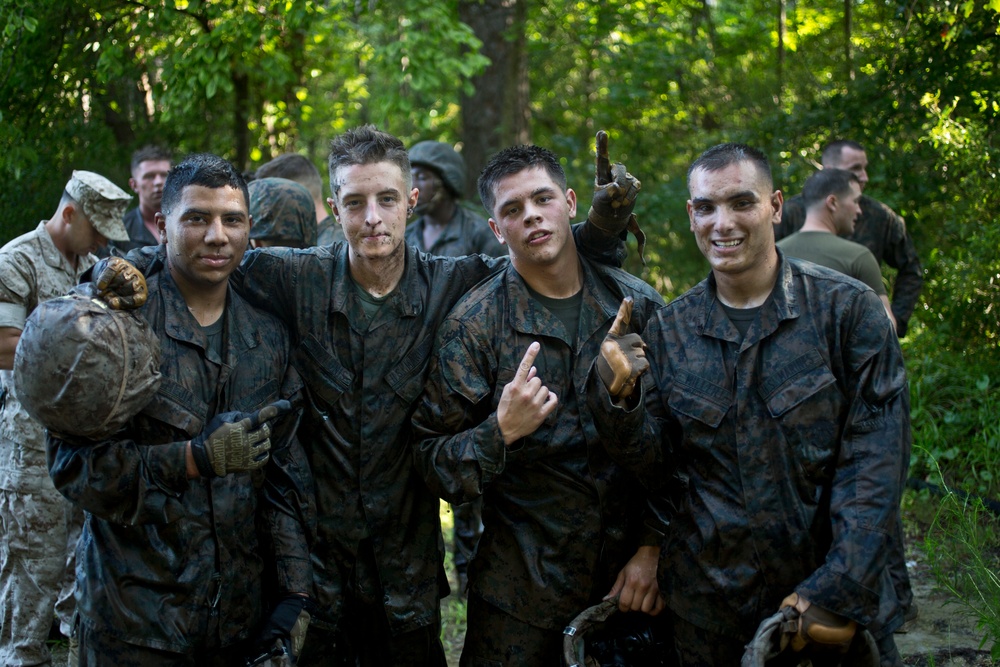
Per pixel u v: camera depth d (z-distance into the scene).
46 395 2.35
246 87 8.74
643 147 11.46
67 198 3.72
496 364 2.89
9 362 3.62
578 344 2.89
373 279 2.95
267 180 4.05
